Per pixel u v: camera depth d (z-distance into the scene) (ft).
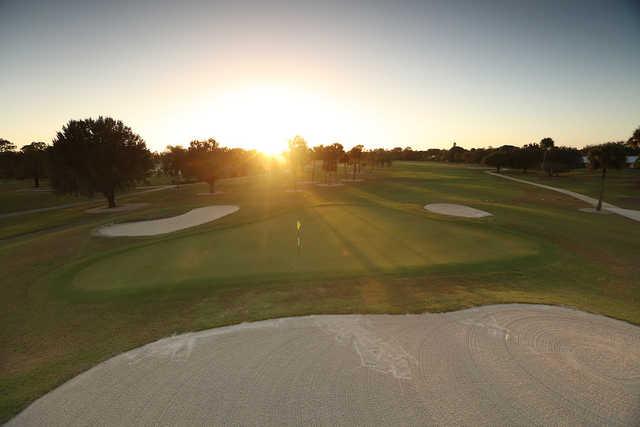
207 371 24.32
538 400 21.17
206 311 33.35
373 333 29.32
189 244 57.00
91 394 22.06
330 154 223.92
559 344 27.37
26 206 143.84
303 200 122.62
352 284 39.52
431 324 30.76
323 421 19.67
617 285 39.93
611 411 20.24
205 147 165.48
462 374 23.75
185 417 20.02
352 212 88.94
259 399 21.49
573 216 86.94
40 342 28.37
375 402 21.13
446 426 19.20
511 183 195.72
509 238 59.82
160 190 196.54
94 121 114.73
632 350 26.58
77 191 118.21
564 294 37.19
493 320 31.40
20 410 20.71
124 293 37.09
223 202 121.90
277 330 29.91
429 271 43.27
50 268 46.91
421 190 161.07
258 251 52.29
